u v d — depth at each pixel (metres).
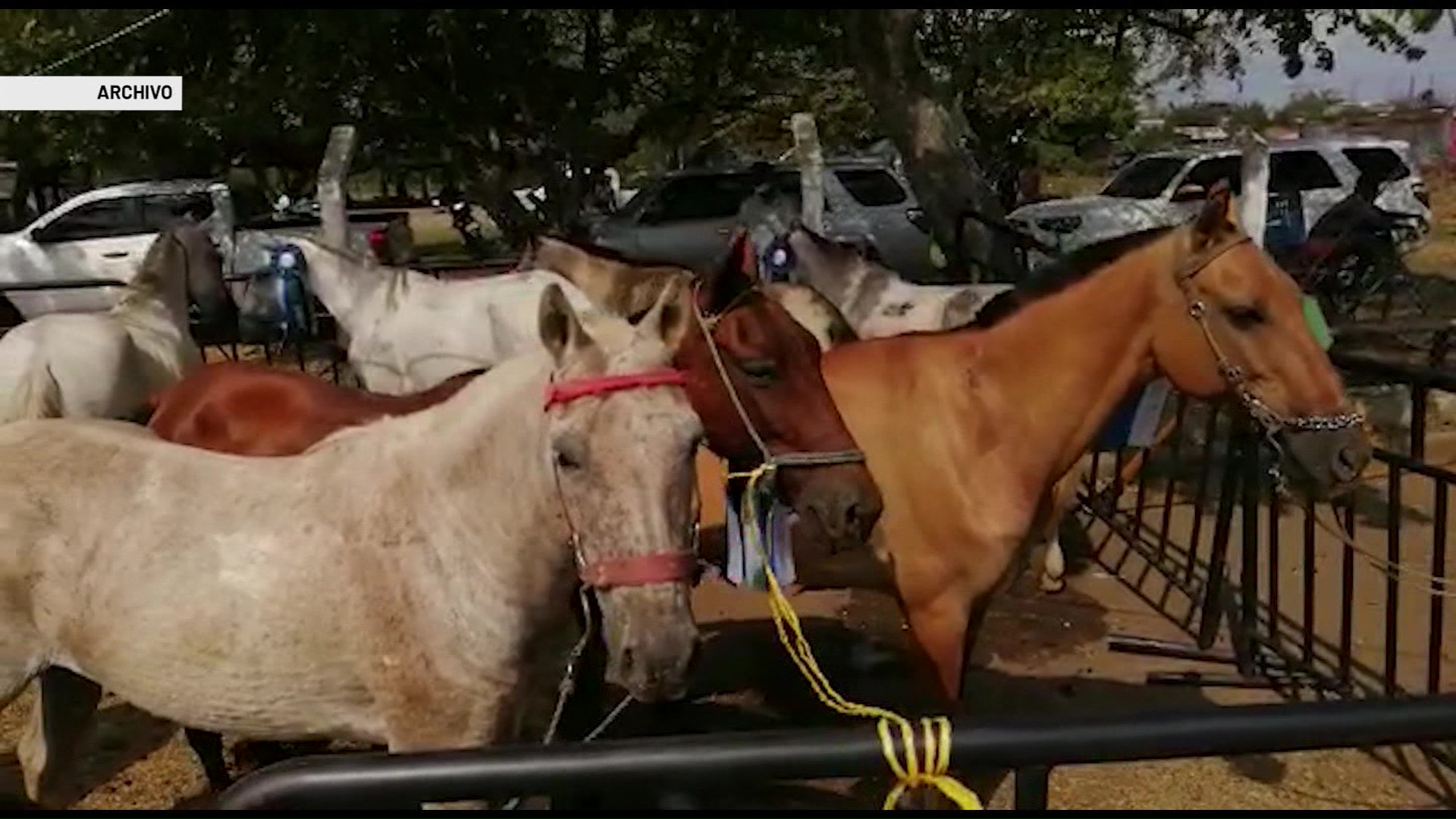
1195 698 5.14
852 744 1.67
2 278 15.30
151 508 3.12
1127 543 6.95
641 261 4.26
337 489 3.08
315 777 1.60
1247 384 3.91
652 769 1.64
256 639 3.01
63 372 5.93
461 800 1.63
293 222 16.62
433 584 2.97
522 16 10.65
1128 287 3.96
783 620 3.97
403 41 10.20
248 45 9.41
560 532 2.89
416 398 4.28
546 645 3.14
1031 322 3.97
